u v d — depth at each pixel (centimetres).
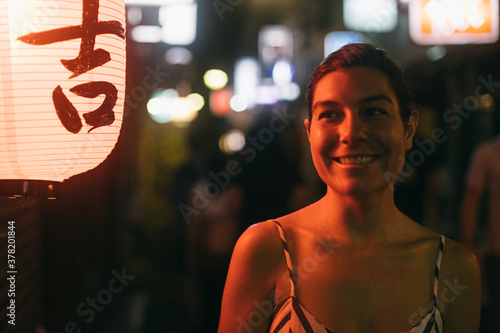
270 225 217
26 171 182
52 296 404
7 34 172
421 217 649
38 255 370
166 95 1548
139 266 1008
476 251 534
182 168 921
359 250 211
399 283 207
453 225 920
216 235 596
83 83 182
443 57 878
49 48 176
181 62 1396
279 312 205
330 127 203
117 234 763
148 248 1129
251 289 211
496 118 841
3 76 173
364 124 199
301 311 202
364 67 201
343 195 206
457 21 794
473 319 216
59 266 411
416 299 207
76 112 182
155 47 1072
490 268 505
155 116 1345
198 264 614
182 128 1327
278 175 580
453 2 794
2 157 178
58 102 178
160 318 763
